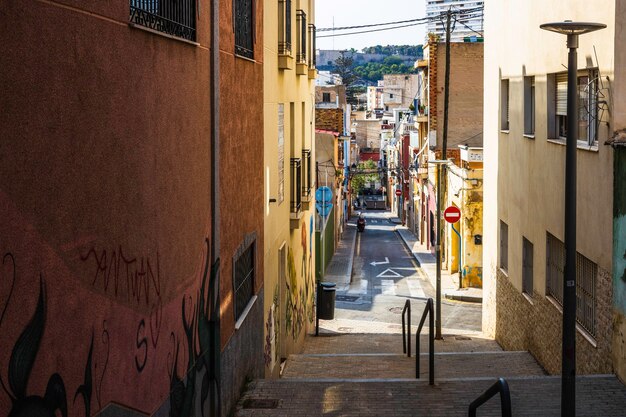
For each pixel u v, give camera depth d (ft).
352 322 75.77
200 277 25.63
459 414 31.17
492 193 62.90
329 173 139.64
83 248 15.46
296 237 56.39
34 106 13.29
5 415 12.40
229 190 30.53
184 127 23.34
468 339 62.39
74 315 15.07
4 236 12.34
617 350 33.32
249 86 35.22
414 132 184.44
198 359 25.44
